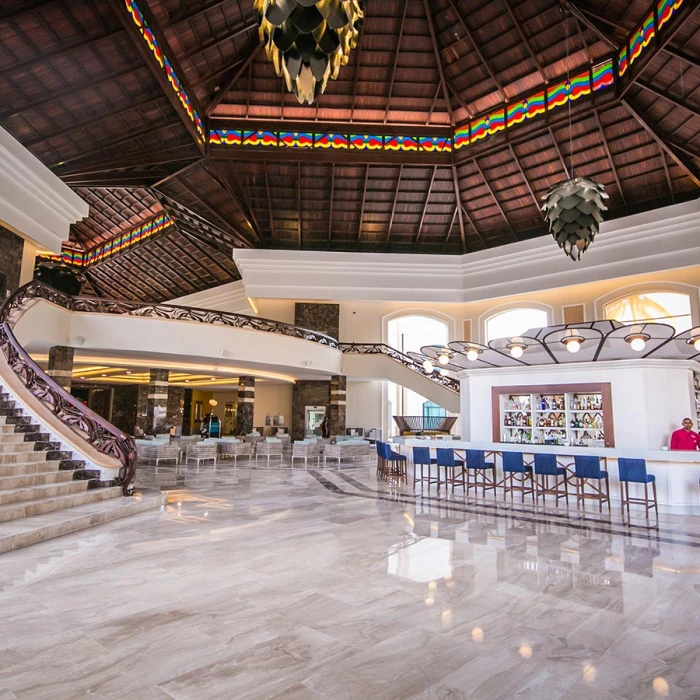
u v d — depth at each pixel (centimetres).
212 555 454
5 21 803
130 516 614
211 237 1917
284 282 1766
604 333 713
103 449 716
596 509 728
